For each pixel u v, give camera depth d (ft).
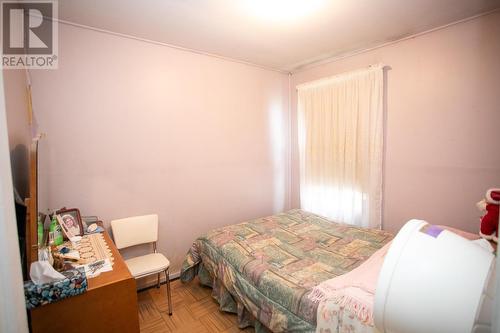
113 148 7.48
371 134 8.60
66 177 6.84
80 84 6.89
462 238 1.99
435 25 7.08
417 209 8.00
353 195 9.17
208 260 7.37
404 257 1.94
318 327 4.34
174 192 8.70
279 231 8.11
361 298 4.25
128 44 7.55
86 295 3.91
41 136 5.57
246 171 10.55
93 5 5.84
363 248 6.75
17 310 2.66
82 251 5.30
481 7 6.15
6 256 2.46
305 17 6.52
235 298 6.53
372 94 8.46
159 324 6.62
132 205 7.91
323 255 6.43
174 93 8.48
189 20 6.62
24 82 5.50
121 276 4.32
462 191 7.09
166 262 7.11
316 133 10.25
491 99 6.50
